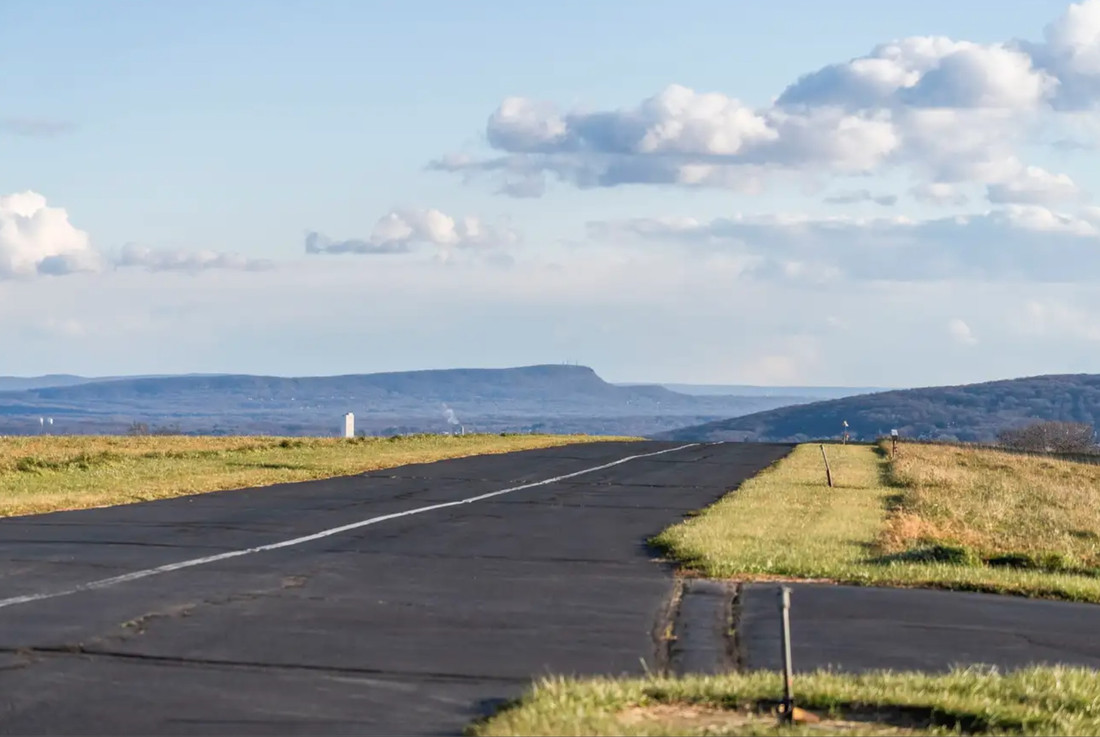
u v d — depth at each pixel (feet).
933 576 72.64
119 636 50.93
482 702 41.45
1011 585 70.33
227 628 53.11
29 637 50.37
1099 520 130.62
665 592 65.31
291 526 92.48
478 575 70.28
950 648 53.57
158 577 66.49
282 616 56.18
